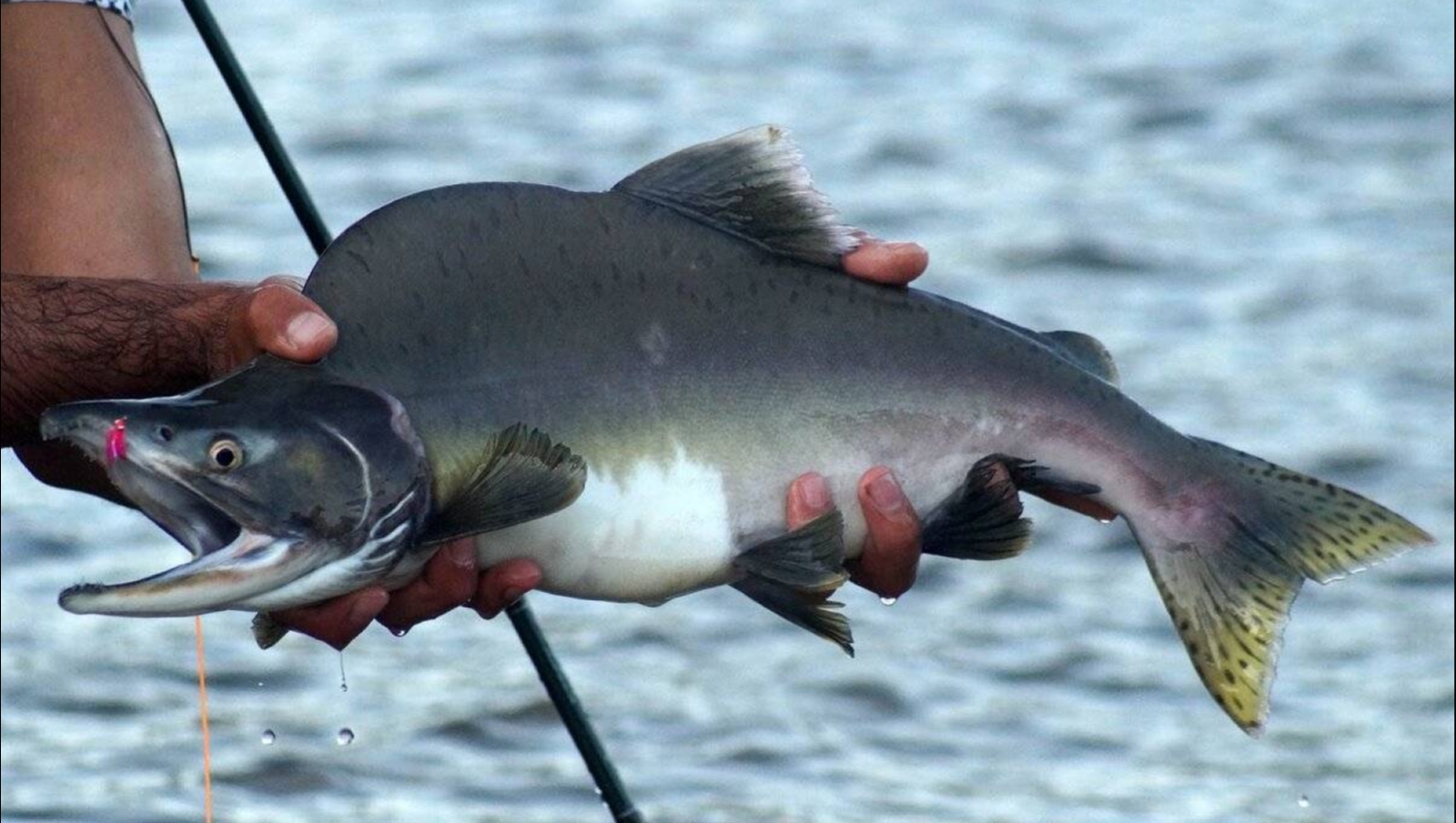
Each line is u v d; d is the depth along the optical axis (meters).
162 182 6.80
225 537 5.68
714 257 6.26
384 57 30.88
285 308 5.72
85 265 6.62
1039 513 15.79
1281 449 17.36
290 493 5.60
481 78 30.09
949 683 13.06
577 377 6.02
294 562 5.61
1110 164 27.11
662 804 11.33
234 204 23.48
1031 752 12.25
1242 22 34.84
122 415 5.54
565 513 6.02
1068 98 30.30
